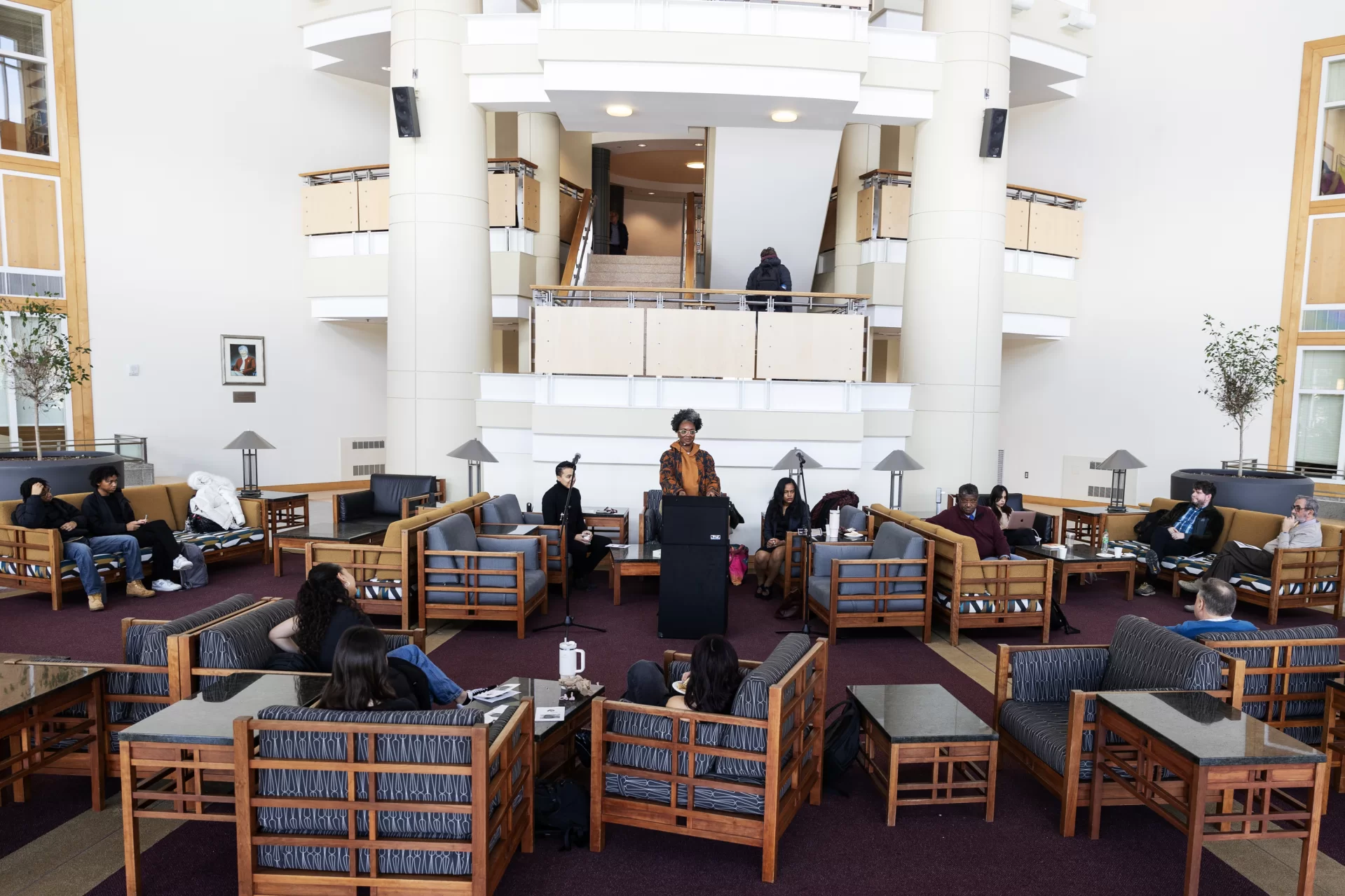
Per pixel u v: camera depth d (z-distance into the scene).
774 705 2.89
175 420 12.42
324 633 3.63
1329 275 10.84
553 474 8.81
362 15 11.26
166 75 12.09
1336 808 3.60
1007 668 3.92
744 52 8.29
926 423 9.41
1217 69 11.67
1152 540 8.10
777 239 11.65
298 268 13.36
